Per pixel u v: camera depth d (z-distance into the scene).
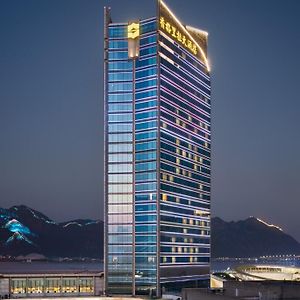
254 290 80.31
